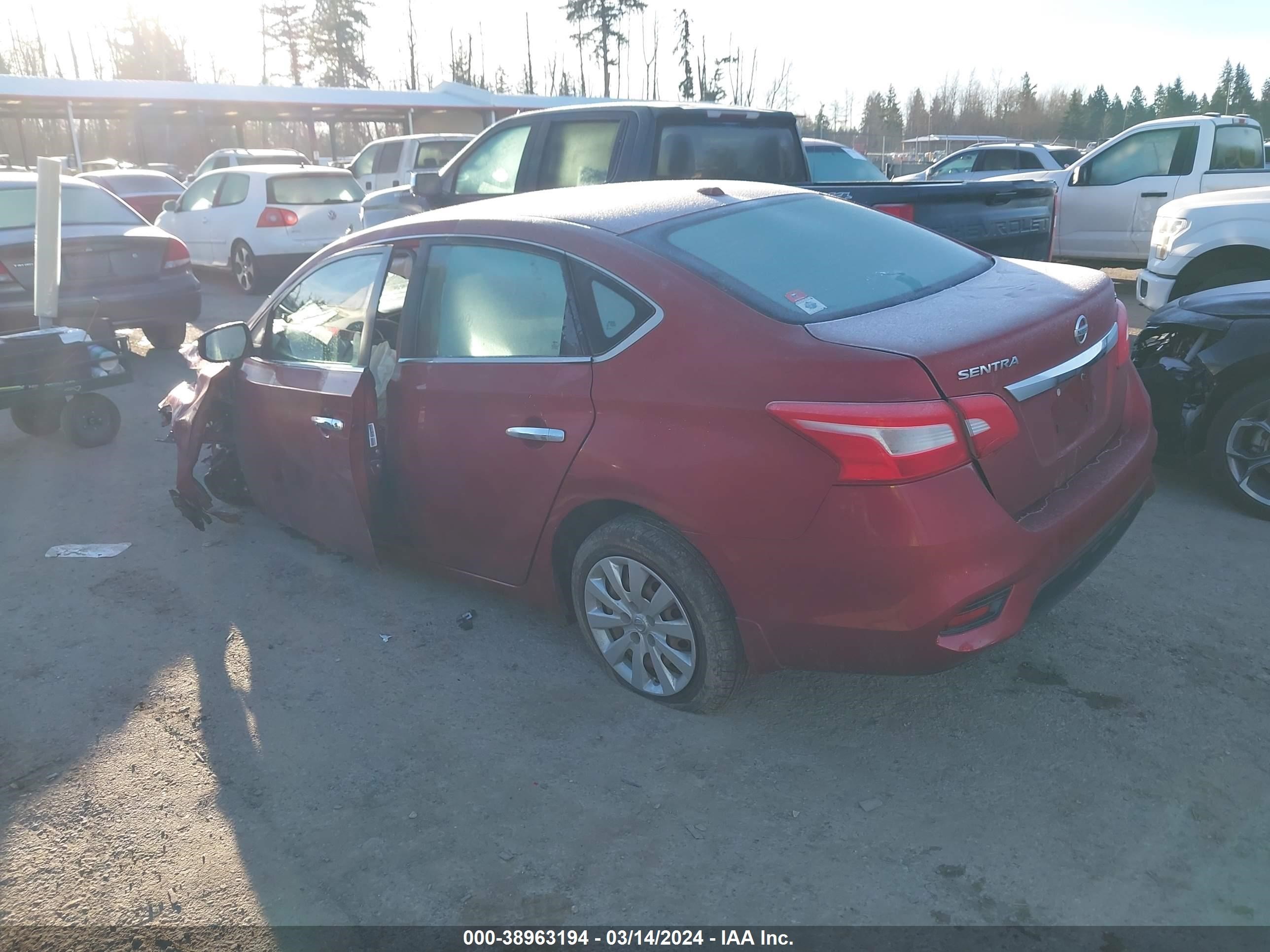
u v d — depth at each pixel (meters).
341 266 4.26
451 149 17.69
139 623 4.25
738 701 3.46
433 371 3.73
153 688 3.74
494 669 3.77
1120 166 11.02
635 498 3.10
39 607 4.43
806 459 2.72
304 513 4.45
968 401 2.68
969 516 2.69
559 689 3.60
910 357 2.66
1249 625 3.76
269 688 3.71
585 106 7.23
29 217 8.28
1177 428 4.98
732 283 3.08
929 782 2.98
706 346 2.96
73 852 2.87
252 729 3.45
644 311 3.12
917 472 2.63
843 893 2.57
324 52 61.16
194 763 3.27
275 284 13.42
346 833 2.90
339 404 3.95
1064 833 2.74
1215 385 4.73
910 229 3.95
